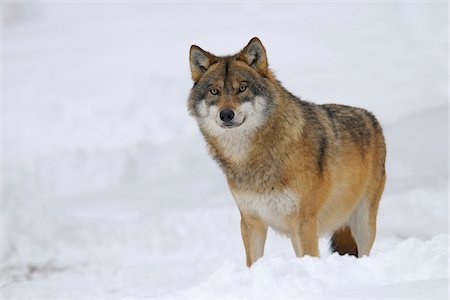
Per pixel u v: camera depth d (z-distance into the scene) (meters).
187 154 61.31
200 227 42.41
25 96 85.94
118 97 80.00
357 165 28.19
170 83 80.88
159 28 116.19
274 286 18.19
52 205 51.78
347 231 30.12
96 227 44.03
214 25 112.19
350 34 96.94
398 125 52.97
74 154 62.66
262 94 25.34
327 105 29.33
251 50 26.09
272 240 39.16
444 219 36.72
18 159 64.38
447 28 93.44
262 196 25.67
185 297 19.06
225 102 24.98
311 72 82.06
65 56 105.56
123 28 121.38
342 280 18.52
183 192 51.78
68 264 39.06
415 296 15.87
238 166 25.72
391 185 43.41
